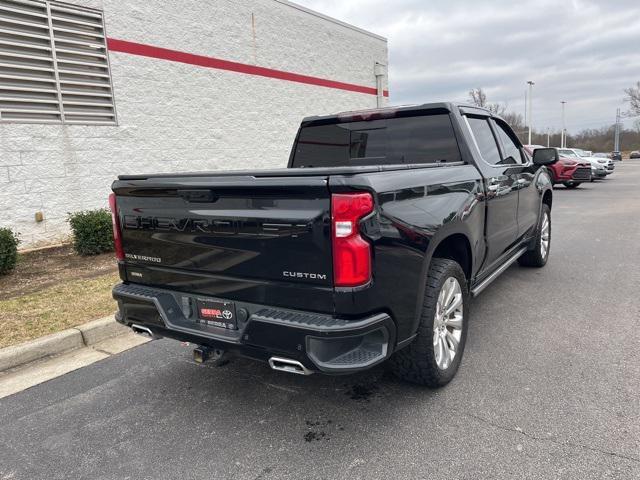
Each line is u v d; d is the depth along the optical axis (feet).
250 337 8.64
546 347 12.76
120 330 15.19
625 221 35.22
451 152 12.85
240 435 9.41
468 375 11.34
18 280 20.47
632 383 10.62
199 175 9.15
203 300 9.64
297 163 15.58
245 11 38.83
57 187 27.12
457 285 11.01
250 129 40.09
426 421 9.52
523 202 16.90
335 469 8.21
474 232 11.84
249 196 8.52
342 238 7.77
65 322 15.14
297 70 44.86
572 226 33.55
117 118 29.91
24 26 25.08
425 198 9.70
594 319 14.70
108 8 28.91
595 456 8.17
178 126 33.91
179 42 33.53
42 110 26.27
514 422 9.32
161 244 10.07
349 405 10.32
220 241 9.05
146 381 11.94
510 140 17.37
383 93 58.65
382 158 13.87
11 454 9.09
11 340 13.78
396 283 8.61
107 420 10.18
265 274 8.60
